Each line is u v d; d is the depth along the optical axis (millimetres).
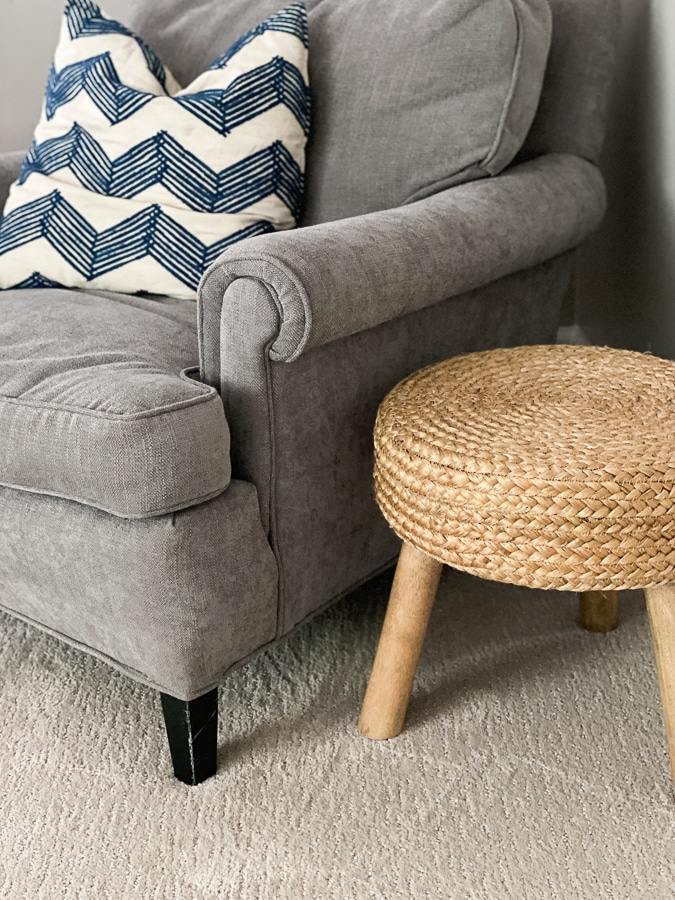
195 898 923
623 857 958
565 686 1234
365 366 1163
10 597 1165
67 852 983
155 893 930
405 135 1387
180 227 1370
